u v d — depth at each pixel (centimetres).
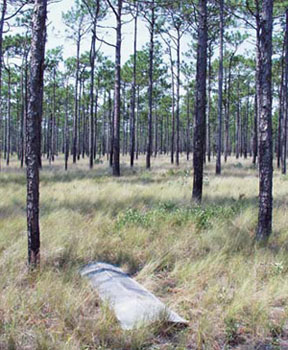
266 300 395
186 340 329
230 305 382
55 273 458
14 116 5244
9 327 330
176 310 383
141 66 3100
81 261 523
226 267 497
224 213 773
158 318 349
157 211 767
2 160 3653
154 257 530
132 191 1080
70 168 2277
